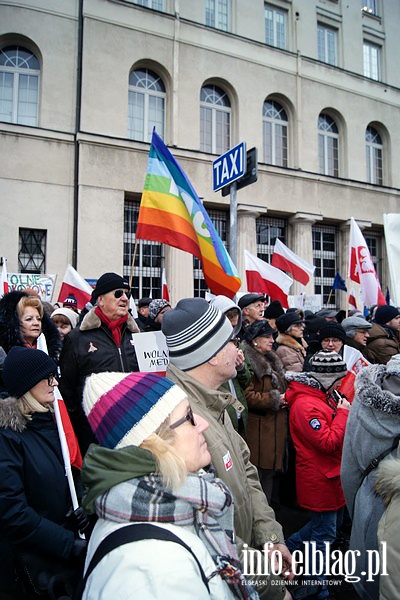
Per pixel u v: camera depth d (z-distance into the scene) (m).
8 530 1.81
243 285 15.59
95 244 13.52
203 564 1.10
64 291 7.90
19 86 13.66
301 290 16.62
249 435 4.01
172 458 1.19
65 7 13.77
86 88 13.69
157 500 1.13
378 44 20.08
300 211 16.89
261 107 16.55
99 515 1.16
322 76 17.98
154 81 15.26
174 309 2.08
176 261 14.77
